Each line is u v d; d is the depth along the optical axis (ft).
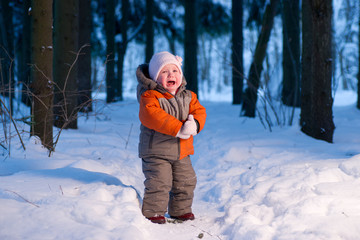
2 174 12.53
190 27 41.27
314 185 10.86
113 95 46.68
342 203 9.40
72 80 22.81
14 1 50.70
